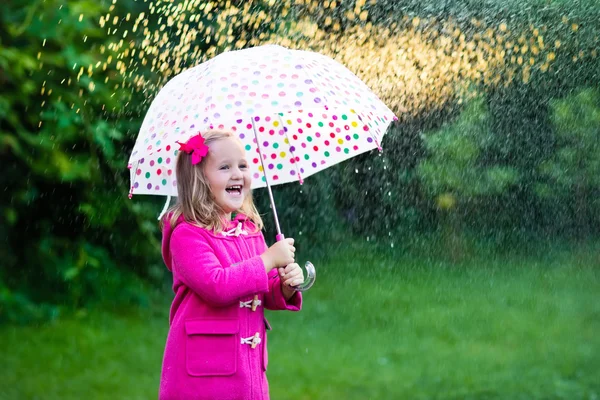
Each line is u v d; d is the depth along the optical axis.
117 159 6.87
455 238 8.08
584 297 6.91
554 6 5.53
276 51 2.58
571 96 6.21
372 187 8.16
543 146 6.96
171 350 2.41
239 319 2.40
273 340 6.11
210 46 5.48
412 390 4.64
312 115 2.92
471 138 6.92
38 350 5.60
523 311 6.62
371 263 8.20
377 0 5.29
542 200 7.56
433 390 4.62
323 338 6.14
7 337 5.89
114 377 4.99
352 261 8.25
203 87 2.44
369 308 7.02
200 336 2.38
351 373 5.07
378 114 2.59
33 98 6.53
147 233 7.09
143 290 7.15
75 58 6.26
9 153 6.58
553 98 6.25
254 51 2.57
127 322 6.48
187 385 2.36
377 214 8.28
